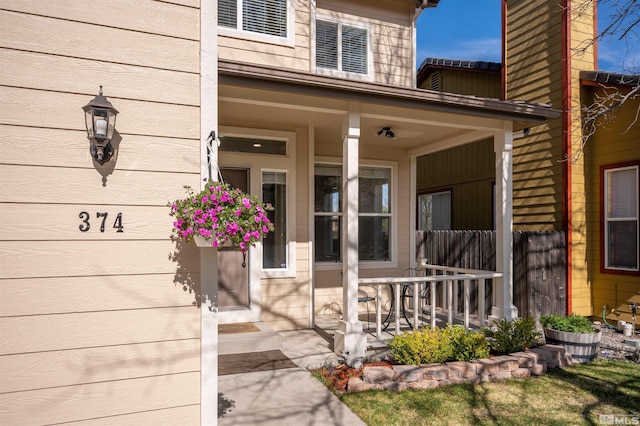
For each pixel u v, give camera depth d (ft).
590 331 16.93
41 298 7.52
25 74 7.58
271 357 15.89
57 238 7.66
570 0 23.75
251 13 21.36
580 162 23.58
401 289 24.71
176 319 8.39
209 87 8.82
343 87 14.96
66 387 7.59
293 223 20.39
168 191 8.45
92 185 7.93
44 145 7.64
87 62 7.98
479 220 33.24
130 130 8.22
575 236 23.11
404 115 17.25
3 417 7.23
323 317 22.63
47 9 7.76
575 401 12.77
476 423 11.31
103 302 7.89
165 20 8.59
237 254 19.47
